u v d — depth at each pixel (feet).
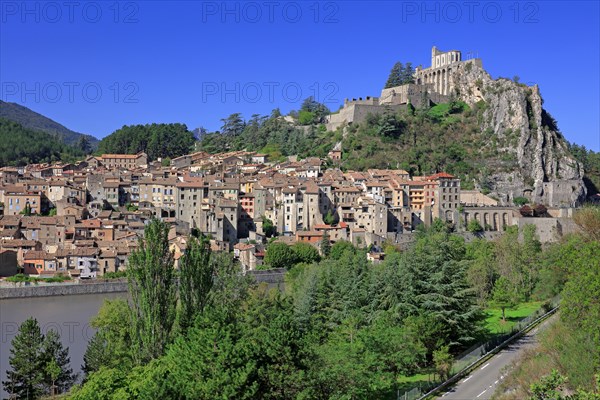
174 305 381.81
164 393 261.65
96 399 309.22
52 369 423.23
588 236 574.15
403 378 372.79
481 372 362.74
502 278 536.01
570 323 341.21
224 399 261.44
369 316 434.30
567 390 296.30
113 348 432.66
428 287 420.77
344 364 314.14
